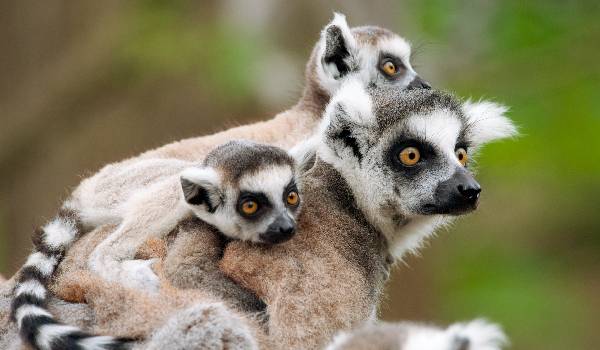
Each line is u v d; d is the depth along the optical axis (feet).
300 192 30.58
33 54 63.67
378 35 42.91
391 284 56.70
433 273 58.59
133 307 26.91
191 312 26.12
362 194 30.37
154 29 59.67
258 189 30.25
